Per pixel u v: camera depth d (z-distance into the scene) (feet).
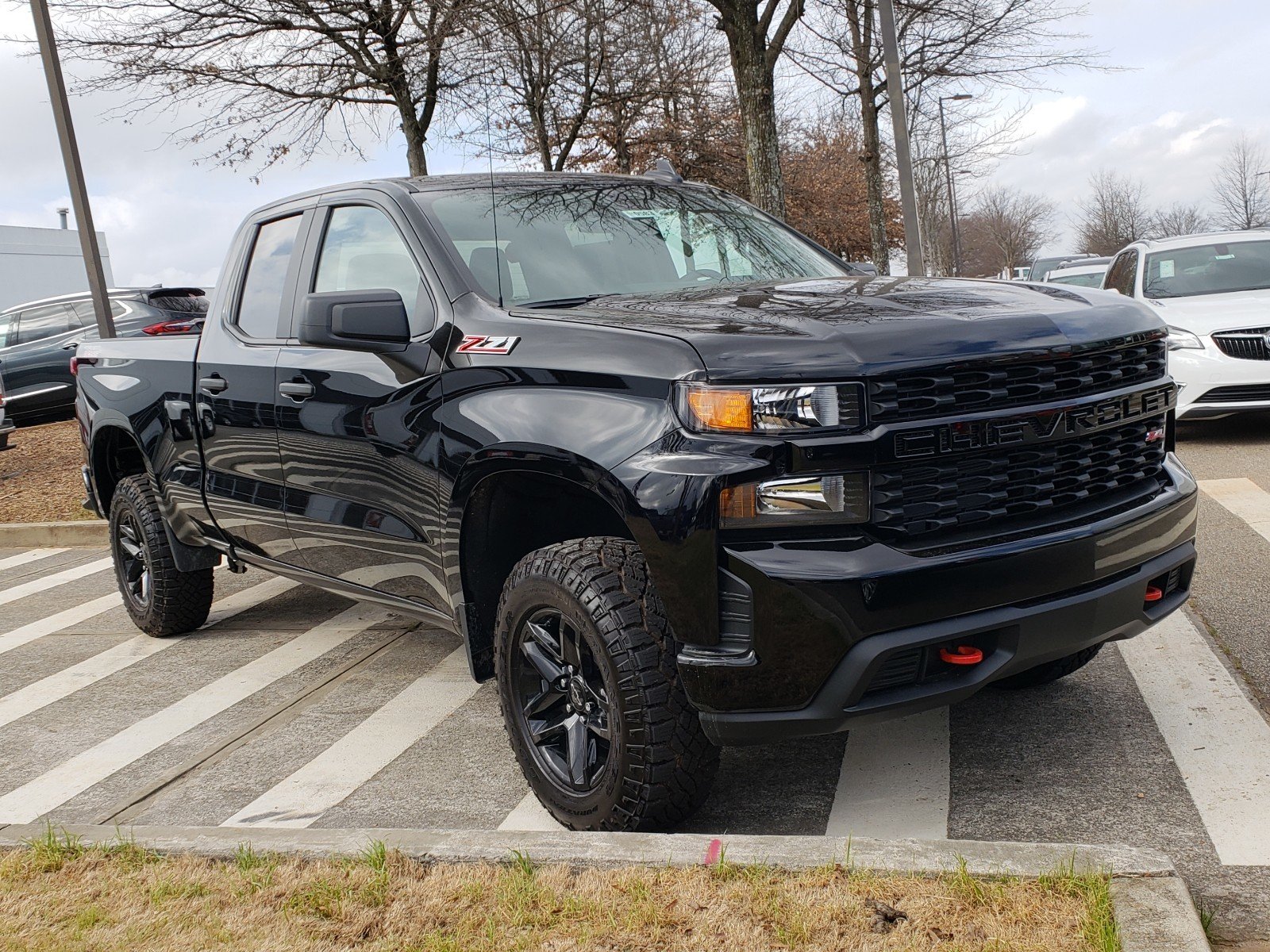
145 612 19.70
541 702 10.91
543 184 14.52
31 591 25.85
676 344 9.54
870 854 8.56
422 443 11.72
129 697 16.89
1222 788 10.36
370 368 12.75
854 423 8.98
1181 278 33.17
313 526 14.21
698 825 10.67
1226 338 29.01
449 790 12.36
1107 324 10.56
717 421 9.07
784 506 8.94
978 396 9.42
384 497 12.71
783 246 15.08
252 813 12.19
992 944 7.38
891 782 11.26
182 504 17.52
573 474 9.89
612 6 55.83
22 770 14.19
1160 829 9.72
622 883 8.64
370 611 20.95
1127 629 10.29
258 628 20.31
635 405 9.59
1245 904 8.37
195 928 8.66
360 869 9.30
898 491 9.11
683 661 9.31
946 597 9.02
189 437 16.71
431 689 16.01
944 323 9.67
